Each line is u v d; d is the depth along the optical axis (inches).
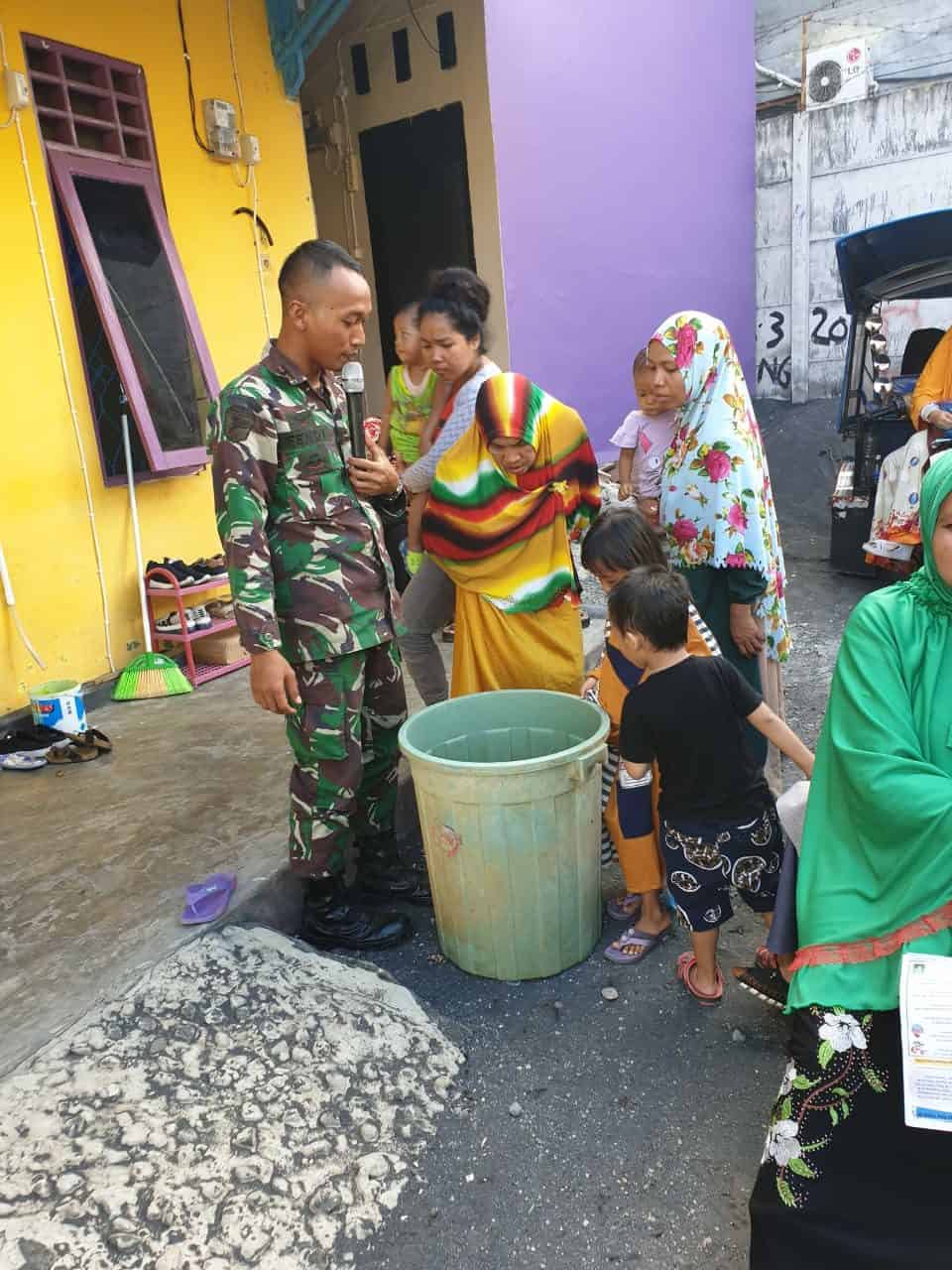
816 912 70.2
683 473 115.0
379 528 105.0
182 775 140.9
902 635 68.4
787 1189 61.7
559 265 297.1
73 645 177.6
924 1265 57.0
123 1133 77.1
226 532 91.3
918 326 379.2
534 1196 76.7
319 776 101.5
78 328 175.2
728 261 394.9
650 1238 72.6
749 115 393.7
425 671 134.3
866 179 386.9
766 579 113.7
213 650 192.9
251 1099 81.9
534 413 111.1
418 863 130.3
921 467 224.2
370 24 271.7
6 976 95.0
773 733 90.1
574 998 101.0
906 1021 57.9
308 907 109.5
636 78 321.4
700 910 93.8
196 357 194.2
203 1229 71.2
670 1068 90.0
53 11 166.9
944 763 66.4
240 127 207.5
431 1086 87.4
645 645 89.4
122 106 183.2
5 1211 70.2
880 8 451.5
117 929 102.1
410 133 276.7
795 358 416.8
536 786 94.7
